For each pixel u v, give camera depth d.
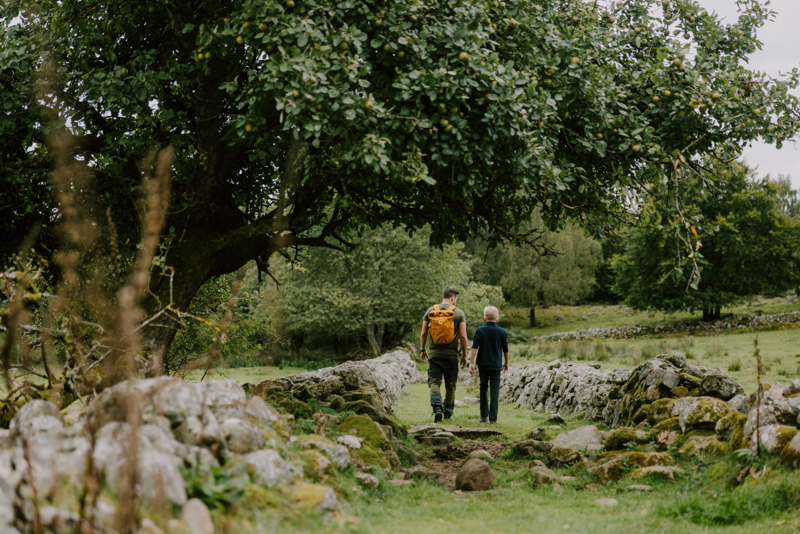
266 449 3.59
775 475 4.12
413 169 5.37
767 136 6.66
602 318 51.34
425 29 5.65
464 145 5.42
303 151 5.89
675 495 4.37
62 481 2.59
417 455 6.29
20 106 6.57
